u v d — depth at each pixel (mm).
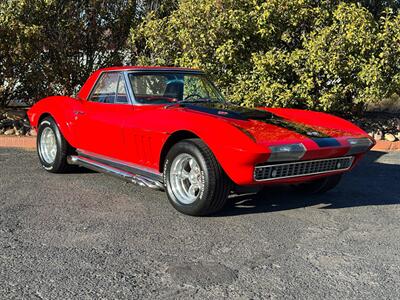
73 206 4762
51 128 6164
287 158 4062
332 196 5344
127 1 9961
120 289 2977
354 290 3020
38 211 4574
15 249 3596
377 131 8828
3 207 4680
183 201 4473
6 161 7031
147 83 5328
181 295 2912
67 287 2992
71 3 9461
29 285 3010
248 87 8328
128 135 4918
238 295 2924
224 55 7996
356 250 3701
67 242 3760
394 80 8102
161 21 8633
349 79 8352
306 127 4676
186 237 3914
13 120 9273
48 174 6234
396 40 7926
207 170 4148
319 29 8352
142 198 5090
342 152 4469
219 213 4598
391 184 5945
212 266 3348
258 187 4312
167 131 4449
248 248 3701
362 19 7906
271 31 8266
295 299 2887
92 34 9977
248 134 4070
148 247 3684
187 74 5668
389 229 4223
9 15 8586
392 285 3096
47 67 9617
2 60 9305
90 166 5699
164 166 4574
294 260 3482
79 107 5766
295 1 8242
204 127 4172
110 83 5539
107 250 3607
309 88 8055
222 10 8156
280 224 4301
